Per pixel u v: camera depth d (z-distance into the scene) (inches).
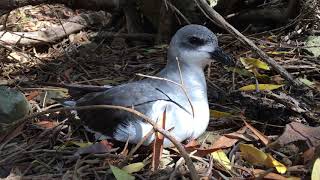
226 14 230.7
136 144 149.6
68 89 176.7
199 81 155.3
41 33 228.8
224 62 155.3
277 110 172.7
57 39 231.0
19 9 258.7
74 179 139.9
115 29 244.8
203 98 154.6
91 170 145.0
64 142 158.4
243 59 195.5
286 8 230.5
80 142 157.6
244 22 235.1
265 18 232.8
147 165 148.6
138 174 144.9
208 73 192.1
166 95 150.3
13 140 161.3
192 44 154.9
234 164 149.8
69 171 143.9
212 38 155.5
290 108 172.2
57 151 152.6
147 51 217.3
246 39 179.2
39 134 163.0
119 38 230.7
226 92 183.6
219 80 192.7
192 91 153.3
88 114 157.3
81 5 224.7
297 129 154.3
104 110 153.2
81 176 142.1
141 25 238.4
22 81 195.6
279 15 230.2
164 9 219.6
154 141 145.3
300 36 218.2
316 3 215.5
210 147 152.2
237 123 167.8
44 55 222.1
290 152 153.6
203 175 142.1
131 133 148.6
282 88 185.3
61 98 169.6
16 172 144.8
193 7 224.2
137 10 236.4
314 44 210.1
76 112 164.2
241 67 197.3
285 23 229.9
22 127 162.9
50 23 252.1
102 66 208.2
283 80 189.5
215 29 229.5
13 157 152.2
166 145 150.4
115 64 209.3
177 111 148.6
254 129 158.6
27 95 183.6
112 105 144.6
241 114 171.0
